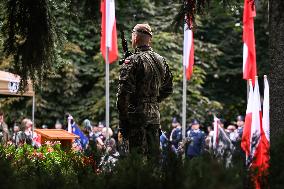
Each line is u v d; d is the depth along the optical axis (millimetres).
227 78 48344
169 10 42594
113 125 40750
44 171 5906
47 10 9195
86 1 9086
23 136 14797
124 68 8547
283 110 7621
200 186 4309
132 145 8398
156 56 8797
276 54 7312
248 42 21453
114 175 5141
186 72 25172
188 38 25031
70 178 5555
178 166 4965
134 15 38688
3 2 9172
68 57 40500
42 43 9312
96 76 41781
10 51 9352
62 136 17688
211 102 43656
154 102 8641
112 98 41250
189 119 42906
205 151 5113
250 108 15078
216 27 47875
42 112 41219
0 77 19656
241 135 5387
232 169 4531
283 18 6625
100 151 5895
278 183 5094
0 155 6109
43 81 9812
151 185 4879
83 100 42000
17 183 5105
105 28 21906
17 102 40312
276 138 5480
